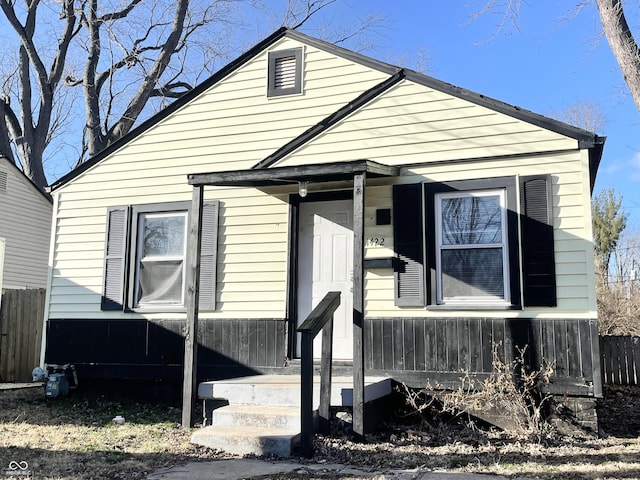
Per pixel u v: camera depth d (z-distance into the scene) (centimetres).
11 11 1961
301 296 746
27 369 1095
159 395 803
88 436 583
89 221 862
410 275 679
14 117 2073
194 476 437
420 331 667
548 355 612
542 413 608
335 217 745
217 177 662
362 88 761
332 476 436
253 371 746
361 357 549
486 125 674
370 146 723
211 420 628
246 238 777
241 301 767
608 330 1426
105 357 820
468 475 438
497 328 635
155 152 846
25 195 1753
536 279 627
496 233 655
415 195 691
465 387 638
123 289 823
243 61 825
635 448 532
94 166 872
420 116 705
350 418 565
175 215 827
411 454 507
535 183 643
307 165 625
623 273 2364
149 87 1898
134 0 1980
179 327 793
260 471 451
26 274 1731
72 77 2142
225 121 823
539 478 429
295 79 796
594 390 590
